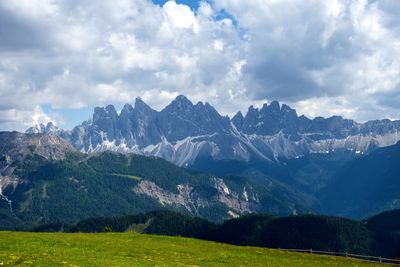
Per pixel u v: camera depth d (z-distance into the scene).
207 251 86.06
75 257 61.50
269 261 79.62
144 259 67.00
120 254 70.50
